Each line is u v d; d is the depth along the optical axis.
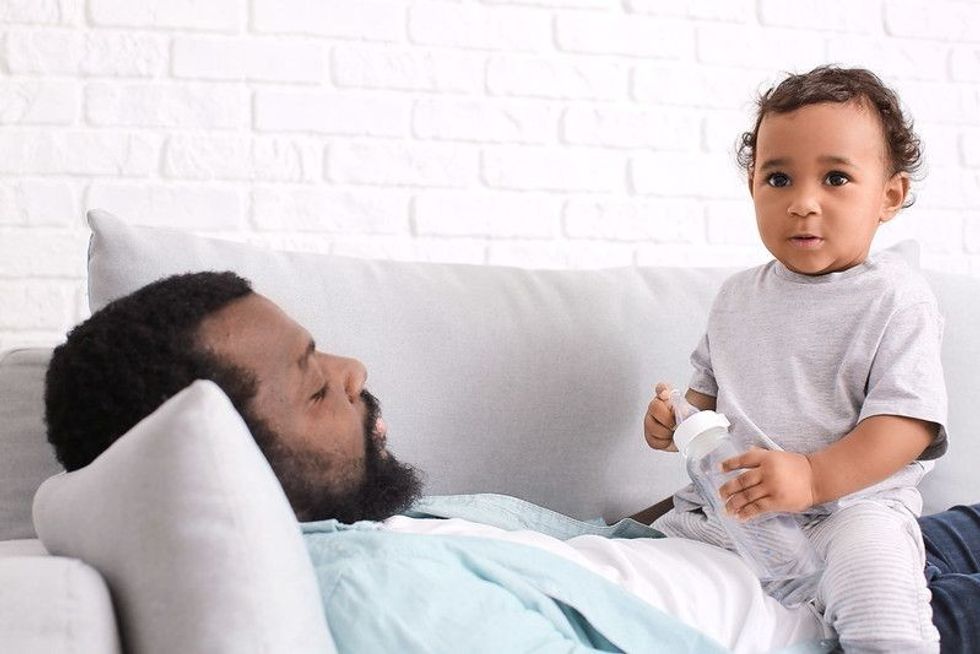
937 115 2.51
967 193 2.52
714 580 1.16
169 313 0.99
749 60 2.43
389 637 0.87
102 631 0.73
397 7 2.28
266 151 2.23
